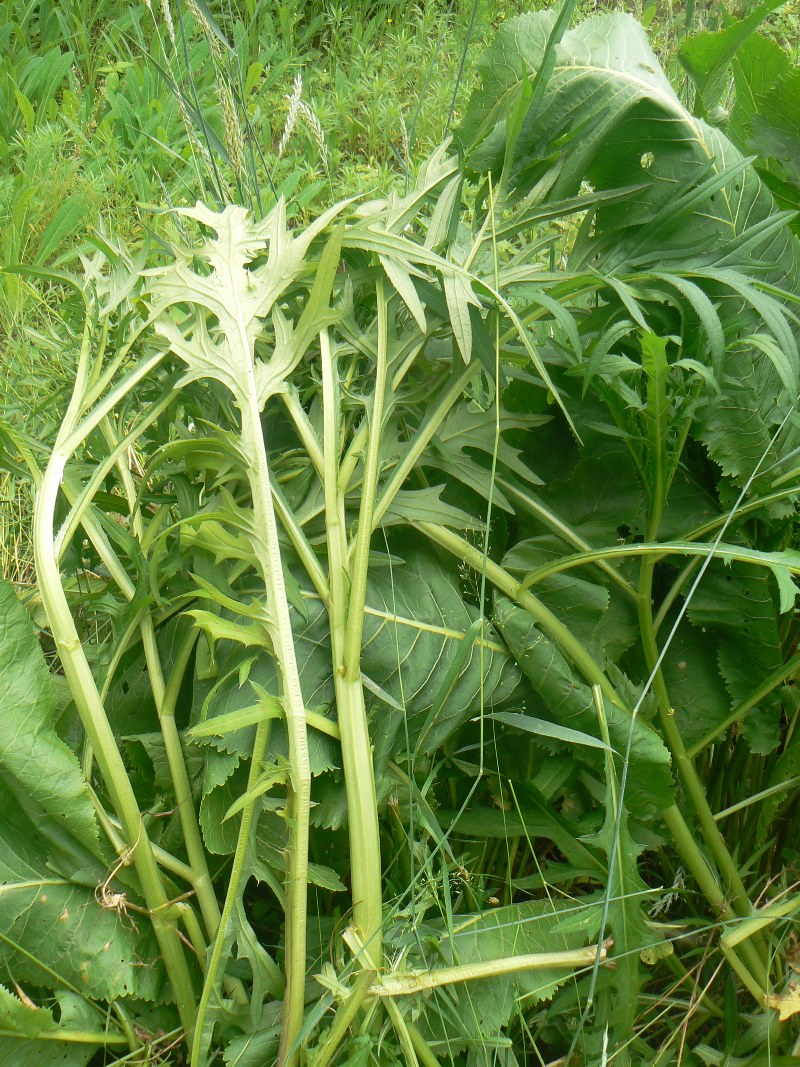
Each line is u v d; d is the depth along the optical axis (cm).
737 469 83
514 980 76
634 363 79
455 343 83
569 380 88
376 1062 72
